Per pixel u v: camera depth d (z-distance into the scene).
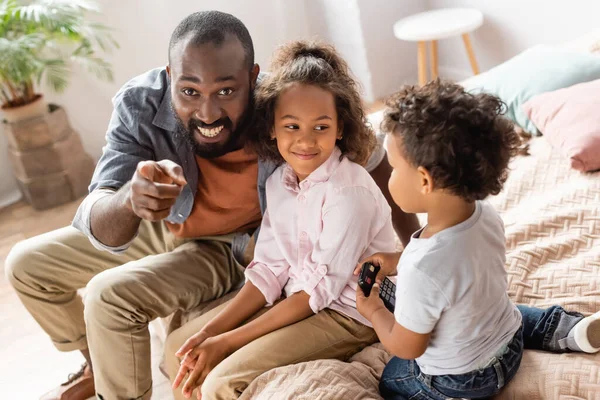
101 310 1.49
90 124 3.50
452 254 1.06
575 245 1.55
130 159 1.50
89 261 1.72
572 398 1.14
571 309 1.37
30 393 2.03
